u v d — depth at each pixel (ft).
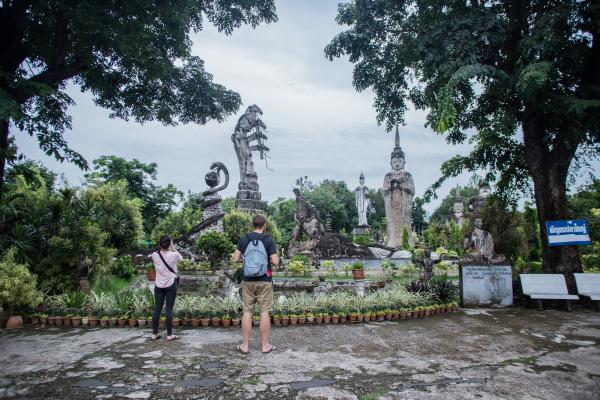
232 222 72.08
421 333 20.35
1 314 20.93
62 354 15.96
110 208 46.83
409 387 12.66
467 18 29.27
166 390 12.19
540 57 29.07
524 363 15.33
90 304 23.17
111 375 13.50
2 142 24.49
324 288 36.68
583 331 21.17
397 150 94.89
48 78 25.80
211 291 36.09
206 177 73.20
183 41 33.06
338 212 170.40
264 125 97.35
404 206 92.12
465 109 37.04
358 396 11.88
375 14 36.68
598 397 12.03
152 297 23.27
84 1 23.20
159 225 90.02
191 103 41.22
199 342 17.89
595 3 26.55
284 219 143.74
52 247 27.43
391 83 41.01
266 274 16.46
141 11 25.77
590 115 28.14
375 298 25.73
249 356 15.79
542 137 32.14
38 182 36.40
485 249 30.78
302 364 14.87
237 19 38.99
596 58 29.66
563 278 28.76
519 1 31.48
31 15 25.63
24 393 11.92
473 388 12.62
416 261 31.32
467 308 28.94
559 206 31.07
